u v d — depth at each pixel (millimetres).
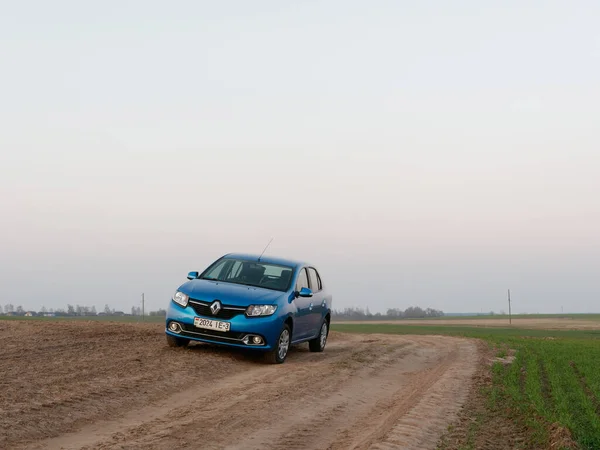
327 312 16984
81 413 7961
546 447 7961
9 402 7988
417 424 8883
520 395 11523
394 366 15328
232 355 13992
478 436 8438
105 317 104312
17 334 15883
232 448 7027
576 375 16688
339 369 13539
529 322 167500
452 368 15656
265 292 14109
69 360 11609
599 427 9227
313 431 8125
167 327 14000
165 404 8961
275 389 10641
